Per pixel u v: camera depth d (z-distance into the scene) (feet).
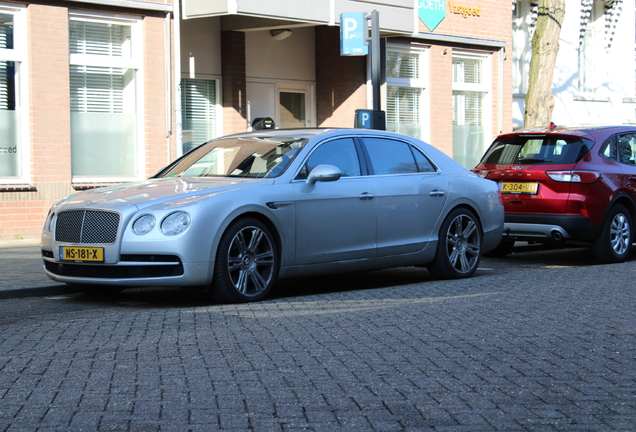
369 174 27.91
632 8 90.43
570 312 22.31
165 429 12.85
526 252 43.37
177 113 48.44
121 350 17.99
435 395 14.61
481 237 31.22
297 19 50.16
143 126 47.21
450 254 30.09
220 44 54.54
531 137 36.88
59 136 43.57
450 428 12.87
